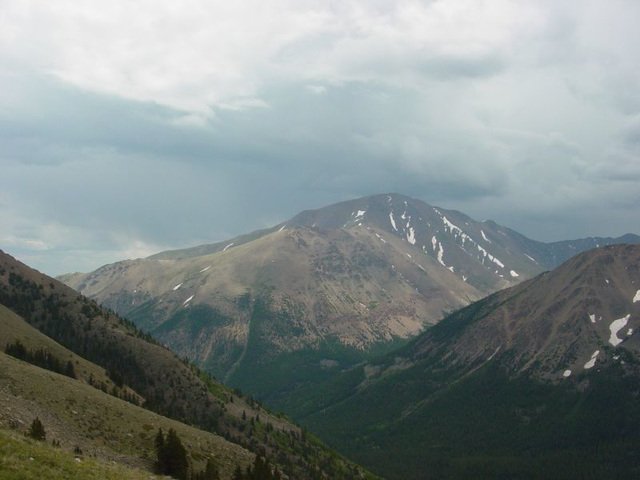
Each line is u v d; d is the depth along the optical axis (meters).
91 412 110.75
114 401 124.38
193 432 129.38
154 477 69.25
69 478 54.75
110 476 59.81
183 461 102.75
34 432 78.81
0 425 77.94
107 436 104.94
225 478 114.50
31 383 108.75
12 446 56.91
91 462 63.06
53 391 110.44
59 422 97.69
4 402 89.88
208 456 120.25
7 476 50.00
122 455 99.31
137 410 125.94
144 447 107.50
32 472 52.66
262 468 116.25
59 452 62.12
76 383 124.75
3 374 106.31
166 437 113.88
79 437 96.75
